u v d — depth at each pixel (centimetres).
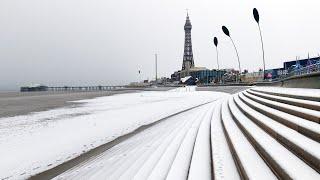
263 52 4578
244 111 1254
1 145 1316
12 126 1964
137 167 800
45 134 1569
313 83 1548
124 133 1514
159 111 2502
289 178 408
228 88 6053
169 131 1370
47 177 859
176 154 832
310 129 546
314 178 388
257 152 633
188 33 18688
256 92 1933
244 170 514
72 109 3238
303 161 471
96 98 5859
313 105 761
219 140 884
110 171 815
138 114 2341
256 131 771
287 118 717
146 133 1439
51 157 1089
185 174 648
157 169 711
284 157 496
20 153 1159
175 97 4750
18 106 4253
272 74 5003
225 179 527
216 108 2097
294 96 1080
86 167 914
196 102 3328
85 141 1351
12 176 897
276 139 646
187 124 1481
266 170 501
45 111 3133
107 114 2458
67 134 1542
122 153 1038
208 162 700
